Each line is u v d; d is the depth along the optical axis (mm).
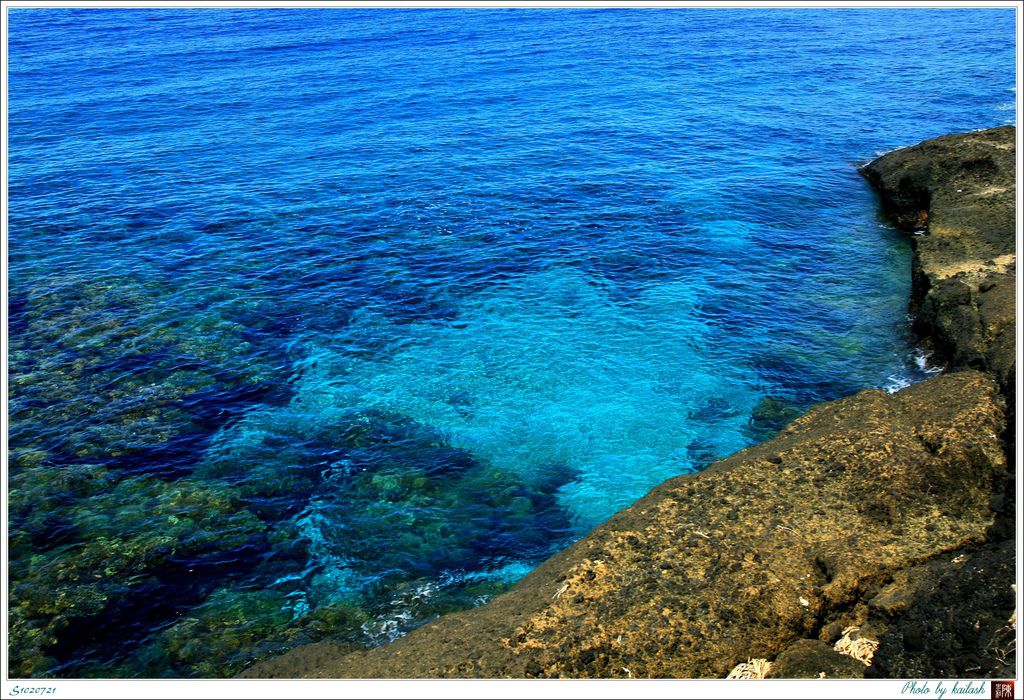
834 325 31562
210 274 34625
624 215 40906
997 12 88125
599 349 29969
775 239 39000
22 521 21516
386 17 83000
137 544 20984
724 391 27562
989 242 32094
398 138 50469
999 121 54969
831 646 16062
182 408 26234
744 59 70125
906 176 41375
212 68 64250
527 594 17734
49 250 36156
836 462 20453
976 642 15023
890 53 72438
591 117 54844
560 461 24359
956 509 19094
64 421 25297
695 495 19859
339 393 27359
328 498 22812
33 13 81688
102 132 50188
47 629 18719
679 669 15766
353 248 37156
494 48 72375
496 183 44281
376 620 19094
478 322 31656
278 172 45156
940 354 28109
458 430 25656
